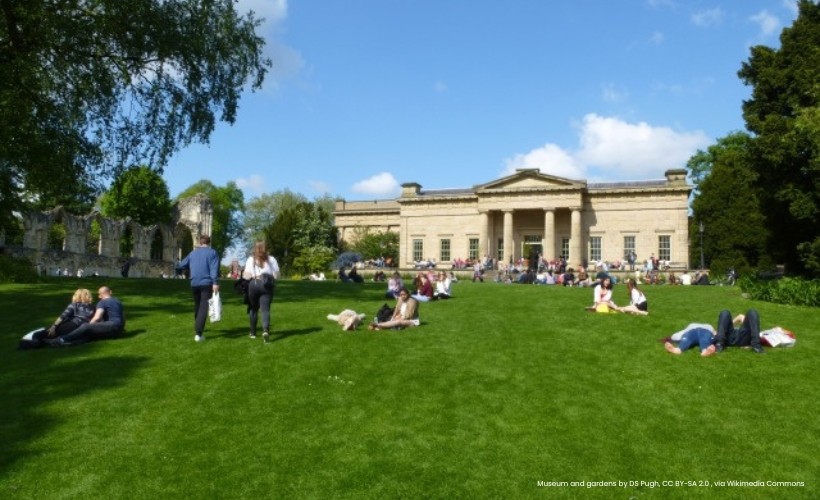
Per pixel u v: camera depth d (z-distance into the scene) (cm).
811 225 3700
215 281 1592
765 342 1565
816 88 2962
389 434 1041
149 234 6328
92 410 1124
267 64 3117
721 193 7144
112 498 848
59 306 2097
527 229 7694
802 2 3841
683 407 1175
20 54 2409
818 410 1163
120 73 2717
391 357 1453
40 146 2642
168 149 2942
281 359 1419
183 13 2755
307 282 3562
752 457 989
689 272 6519
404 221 8281
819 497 882
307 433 1045
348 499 852
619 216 7338
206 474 912
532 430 1066
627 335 1705
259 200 11669
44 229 4859
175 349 1498
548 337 1684
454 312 2130
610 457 980
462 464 946
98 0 2473
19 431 1030
